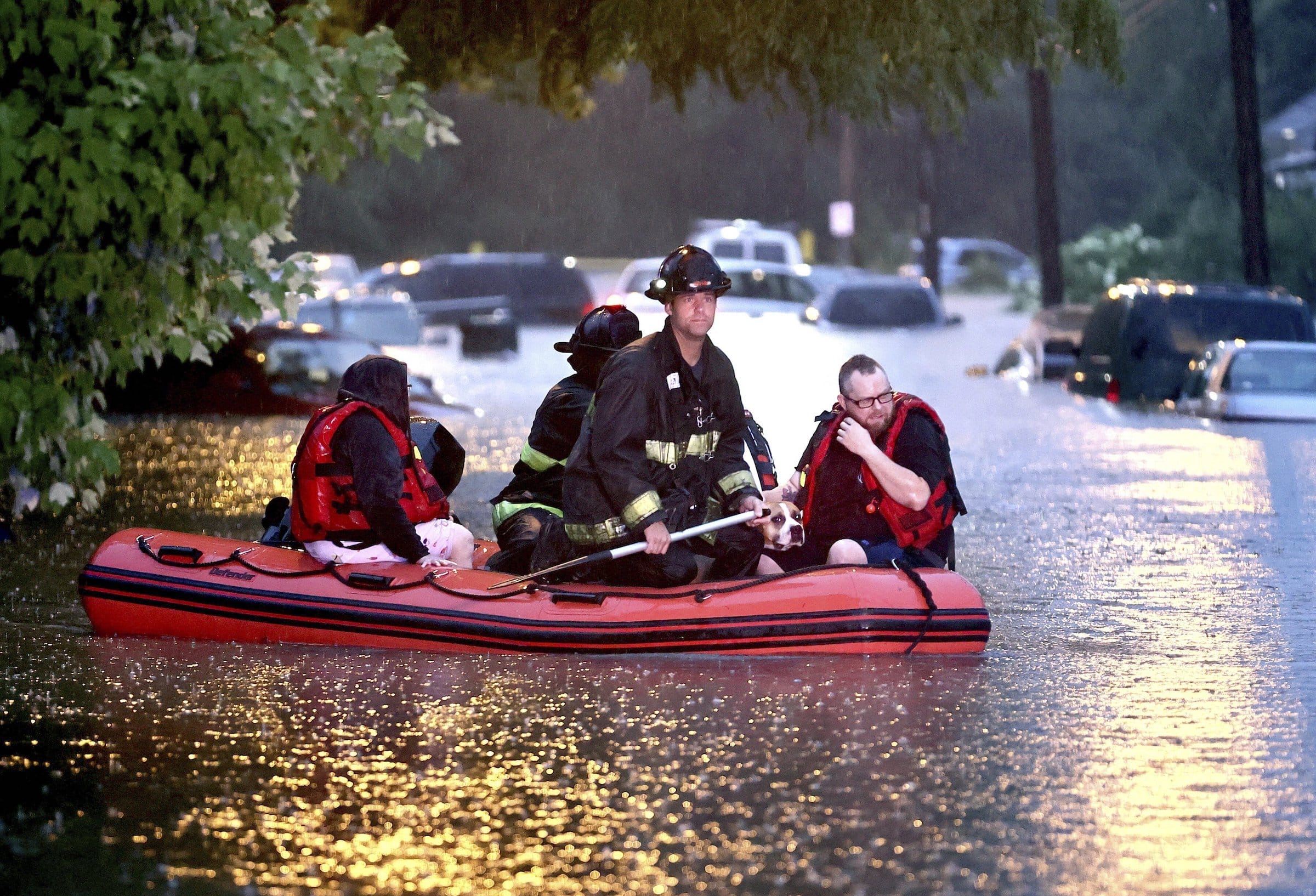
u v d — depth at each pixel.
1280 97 168.25
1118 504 46.81
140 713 22.70
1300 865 16.86
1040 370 87.19
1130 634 28.56
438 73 47.47
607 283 170.38
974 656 26.41
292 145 26.38
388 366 26.92
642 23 42.09
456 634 26.05
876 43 42.88
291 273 30.61
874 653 25.95
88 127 24.77
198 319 30.36
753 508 25.72
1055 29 44.06
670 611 25.75
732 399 25.80
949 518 27.41
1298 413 66.75
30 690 23.88
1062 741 21.34
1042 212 112.38
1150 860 16.98
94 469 31.69
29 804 18.88
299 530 27.27
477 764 20.33
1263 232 91.88
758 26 42.28
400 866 16.91
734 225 147.38
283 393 75.62
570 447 28.14
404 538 26.61
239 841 17.64
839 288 111.88
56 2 24.81
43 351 30.39
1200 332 73.69
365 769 20.12
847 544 26.81
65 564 36.03
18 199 25.08
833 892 16.12
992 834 17.77
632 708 22.91
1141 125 178.75
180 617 27.11
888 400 26.84
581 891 16.20
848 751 20.84
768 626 25.69
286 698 23.44
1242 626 29.34
